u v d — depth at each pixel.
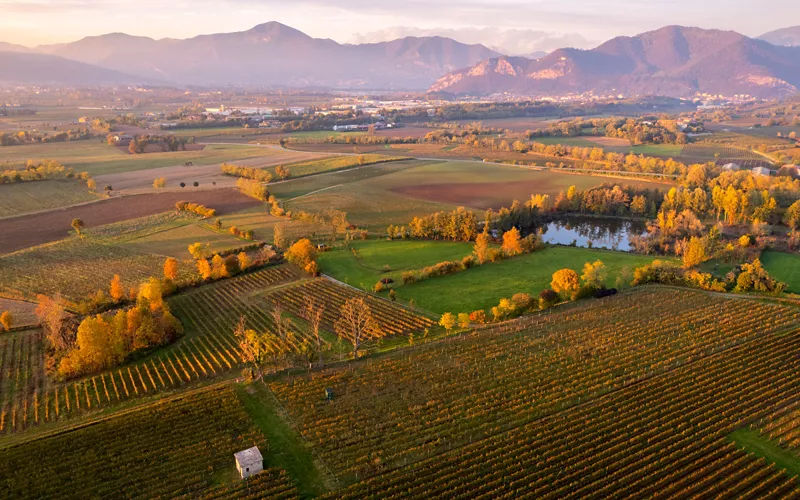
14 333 114.25
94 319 103.19
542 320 116.50
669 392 87.75
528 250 163.12
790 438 75.12
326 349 106.88
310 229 187.12
